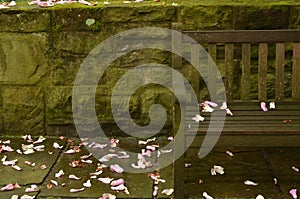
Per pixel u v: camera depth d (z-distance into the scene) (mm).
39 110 3545
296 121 2734
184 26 3359
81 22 3375
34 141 3502
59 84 3496
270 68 3400
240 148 3404
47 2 3547
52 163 3154
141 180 2926
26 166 3109
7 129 3588
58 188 2824
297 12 3314
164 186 2846
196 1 3473
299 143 2580
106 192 2777
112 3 3467
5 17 3396
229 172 3047
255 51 3369
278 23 3332
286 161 3197
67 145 3447
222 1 3443
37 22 3396
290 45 3365
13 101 3535
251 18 3328
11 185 2826
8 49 3451
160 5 3342
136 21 3367
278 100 3074
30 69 3477
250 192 2787
